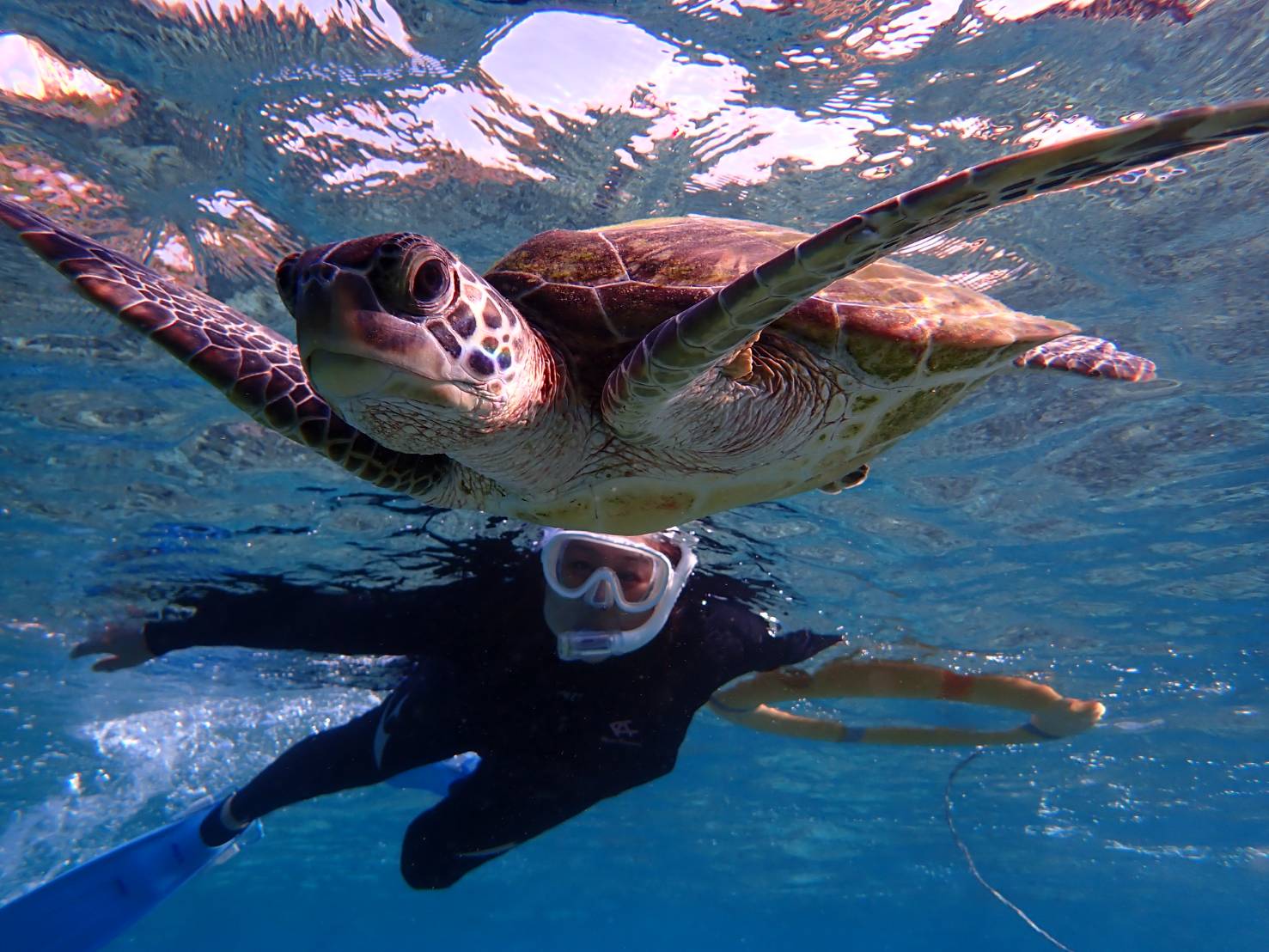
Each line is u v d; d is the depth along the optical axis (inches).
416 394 19.6
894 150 40.7
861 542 58.9
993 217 43.6
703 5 34.4
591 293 24.9
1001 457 54.1
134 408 46.8
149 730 83.2
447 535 51.2
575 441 25.5
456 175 40.6
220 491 51.5
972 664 77.0
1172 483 56.4
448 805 46.1
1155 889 207.6
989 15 34.9
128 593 58.7
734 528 54.3
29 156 36.8
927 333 25.3
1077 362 35.9
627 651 42.6
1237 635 73.2
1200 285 45.8
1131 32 35.4
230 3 32.7
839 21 35.0
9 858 114.4
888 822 143.9
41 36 33.2
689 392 22.9
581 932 307.7
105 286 25.8
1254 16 34.6
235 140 37.8
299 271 19.0
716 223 30.0
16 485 50.6
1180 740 100.3
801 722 55.5
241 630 56.4
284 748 89.6
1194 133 13.9
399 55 35.3
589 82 37.4
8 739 84.1
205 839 53.5
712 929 299.4
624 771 46.4
